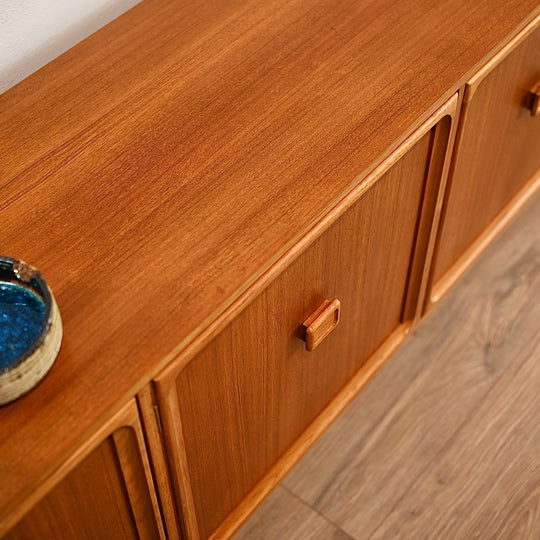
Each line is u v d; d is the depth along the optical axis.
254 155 0.80
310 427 1.13
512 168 1.28
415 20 0.93
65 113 0.85
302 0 0.97
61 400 0.63
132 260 0.72
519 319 1.37
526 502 1.16
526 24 0.95
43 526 0.68
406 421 1.25
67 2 0.97
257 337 0.81
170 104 0.86
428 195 1.00
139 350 0.66
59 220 0.75
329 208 0.77
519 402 1.27
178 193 0.77
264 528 1.14
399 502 1.16
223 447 0.90
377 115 0.83
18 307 0.65
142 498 0.78
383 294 1.08
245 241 0.73
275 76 0.88
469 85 0.89
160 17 0.96
